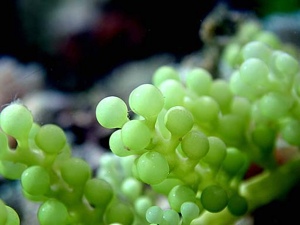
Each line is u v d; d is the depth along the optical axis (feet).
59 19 0.39
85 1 0.39
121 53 0.34
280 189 0.15
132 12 0.34
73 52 0.35
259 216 0.16
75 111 0.27
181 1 0.31
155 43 0.33
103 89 0.32
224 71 0.28
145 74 0.32
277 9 0.31
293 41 0.28
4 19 0.40
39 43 0.39
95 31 0.36
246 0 0.30
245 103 0.15
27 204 0.22
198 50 0.31
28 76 0.33
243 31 0.27
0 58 0.39
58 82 0.33
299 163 0.15
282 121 0.15
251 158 0.15
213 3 0.30
